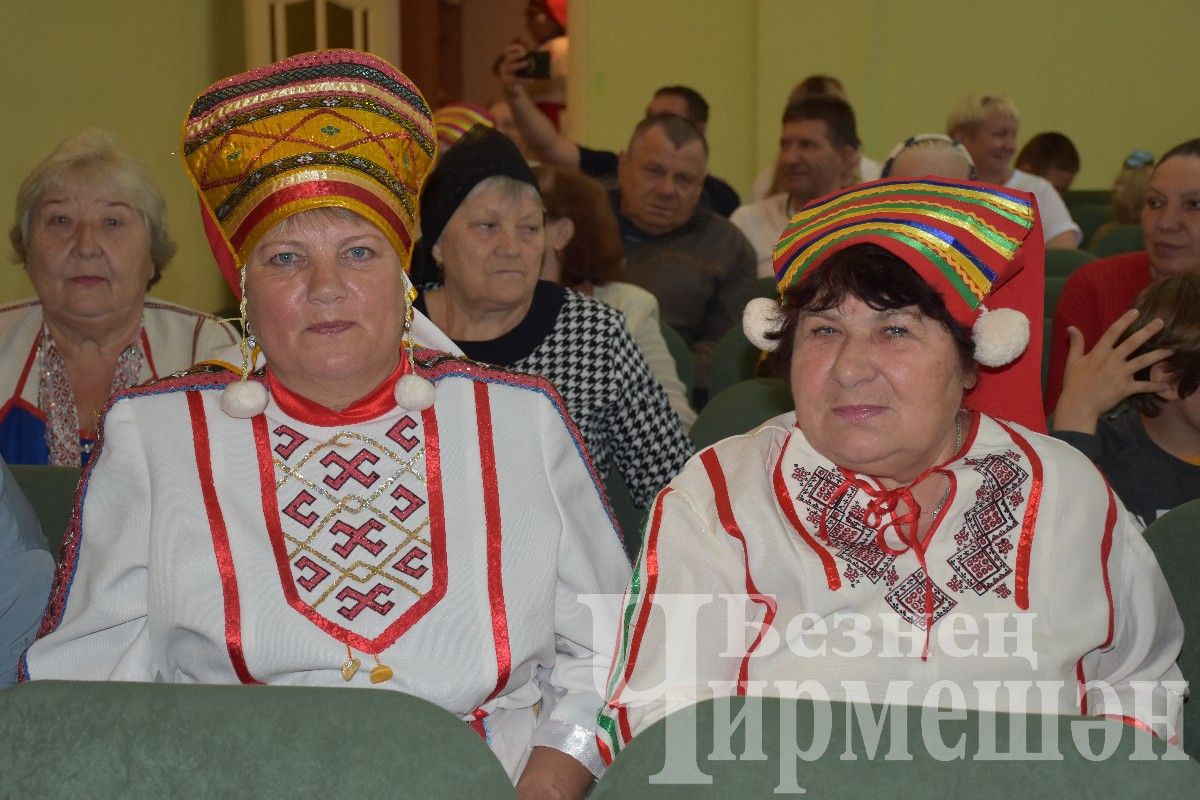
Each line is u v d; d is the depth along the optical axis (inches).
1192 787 41.5
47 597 67.6
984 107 238.5
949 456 60.7
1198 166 125.0
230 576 59.3
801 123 194.2
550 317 97.3
